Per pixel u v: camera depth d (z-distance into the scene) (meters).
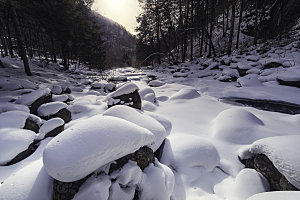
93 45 20.45
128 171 1.72
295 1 16.77
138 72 20.80
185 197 2.20
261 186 2.15
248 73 9.87
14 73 9.62
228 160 2.85
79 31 15.85
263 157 2.35
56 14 12.80
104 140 1.66
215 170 2.68
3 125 3.02
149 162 2.12
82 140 1.63
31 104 4.53
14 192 1.56
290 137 2.24
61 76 12.59
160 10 20.05
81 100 6.38
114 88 9.10
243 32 20.55
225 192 2.26
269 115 4.81
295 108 5.71
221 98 7.21
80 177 1.51
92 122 1.87
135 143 1.88
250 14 21.25
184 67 16.17
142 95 6.91
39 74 10.95
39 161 2.02
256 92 7.18
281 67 9.15
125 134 1.82
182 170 2.61
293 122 3.98
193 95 7.03
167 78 13.72
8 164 2.42
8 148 2.52
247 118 3.81
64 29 13.54
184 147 2.92
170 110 5.56
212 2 16.53
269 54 12.02
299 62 9.04
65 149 1.56
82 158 1.50
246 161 2.69
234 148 3.10
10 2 8.73
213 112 5.22
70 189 1.52
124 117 2.96
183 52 21.84
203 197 2.20
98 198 1.48
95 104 5.97
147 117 3.26
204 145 2.95
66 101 6.19
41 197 1.58
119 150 1.72
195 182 2.46
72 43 15.41
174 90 8.95
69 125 4.02
